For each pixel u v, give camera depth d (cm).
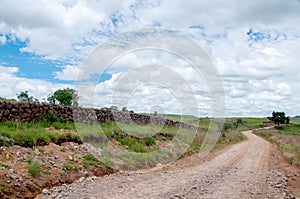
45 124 1595
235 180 1379
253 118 14225
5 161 1012
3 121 1384
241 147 3478
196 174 1503
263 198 1052
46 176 1030
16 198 853
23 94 2317
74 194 949
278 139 4538
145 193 1020
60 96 2498
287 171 1762
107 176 1295
